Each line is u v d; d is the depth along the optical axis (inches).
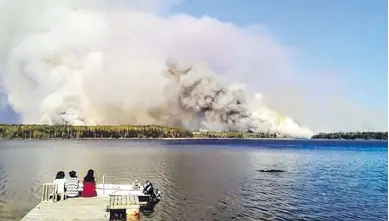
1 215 887.7
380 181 1512.1
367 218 895.1
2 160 2247.8
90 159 2356.1
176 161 2329.0
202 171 1801.2
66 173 1699.1
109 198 736.3
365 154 3036.4
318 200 1094.4
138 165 2055.9
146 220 836.0
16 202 1026.7
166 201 1039.6
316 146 3555.6
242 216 890.1
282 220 863.1
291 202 1061.1
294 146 3585.1
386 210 970.7
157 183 1385.3
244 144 3511.3
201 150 3223.4
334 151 3302.2
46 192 734.5
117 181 1421.0
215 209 956.6
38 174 1614.2
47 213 618.8
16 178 1483.8
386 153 3134.8
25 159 2310.5
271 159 2566.4
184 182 1417.3
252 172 1788.9
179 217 868.6
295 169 1957.4
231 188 1286.9
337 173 1797.5
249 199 1089.4
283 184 1406.3
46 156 2506.2
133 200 691.4
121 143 3161.9
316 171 1870.1
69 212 626.2
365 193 1219.9
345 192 1240.2
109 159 2381.9
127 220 656.4
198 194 1159.6
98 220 579.5
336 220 873.5
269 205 1015.0
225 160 2444.6
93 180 766.5
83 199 730.8
